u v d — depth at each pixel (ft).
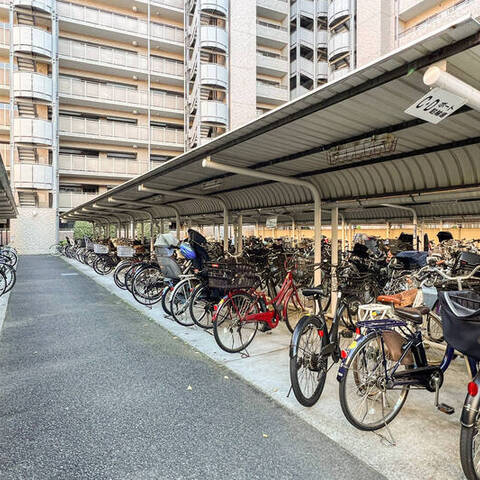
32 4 57.77
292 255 20.01
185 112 75.82
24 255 58.39
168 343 12.62
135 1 70.54
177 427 7.29
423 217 30.73
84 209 41.16
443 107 6.57
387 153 11.46
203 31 67.92
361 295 13.92
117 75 73.41
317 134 11.16
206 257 14.60
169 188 22.41
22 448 6.57
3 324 15.12
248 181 19.43
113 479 5.78
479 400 5.41
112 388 9.04
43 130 59.47
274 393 8.75
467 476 5.48
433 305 10.93
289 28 80.43
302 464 6.16
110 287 24.68
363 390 7.44
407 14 61.52
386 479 5.80
